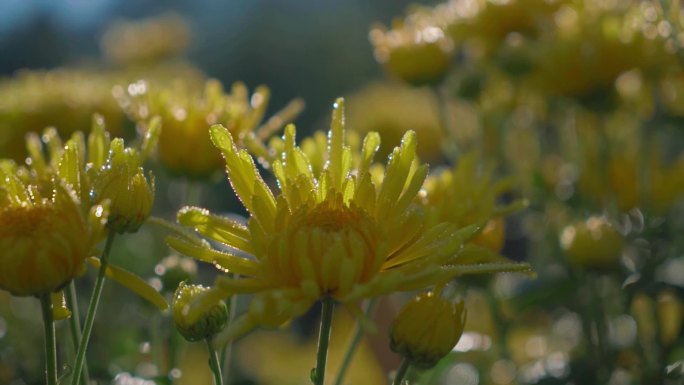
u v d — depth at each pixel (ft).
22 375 1.59
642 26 1.58
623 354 1.55
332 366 1.91
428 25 1.82
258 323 1.07
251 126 1.40
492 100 1.79
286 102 5.47
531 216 1.80
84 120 1.60
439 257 1.08
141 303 1.41
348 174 1.14
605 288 1.60
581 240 1.50
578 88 1.60
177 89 1.47
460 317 1.16
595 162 1.68
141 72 2.87
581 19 1.63
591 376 1.48
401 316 1.16
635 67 1.58
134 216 1.15
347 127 2.24
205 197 2.42
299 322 2.46
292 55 5.68
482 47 1.77
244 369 1.95
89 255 1.11
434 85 1.75
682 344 1.49
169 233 1.80
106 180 1.15
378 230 1.09
